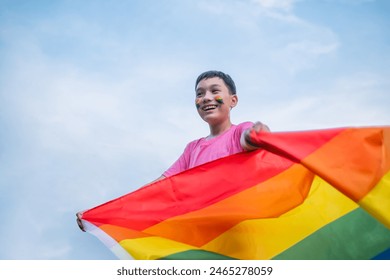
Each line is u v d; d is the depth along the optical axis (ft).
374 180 9.06
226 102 12.94
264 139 9.82
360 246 10.75
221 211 10.93
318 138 9.54
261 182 11.02
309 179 11.09
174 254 10.48
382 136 9.25
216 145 12.28
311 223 10.96
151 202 11.13
